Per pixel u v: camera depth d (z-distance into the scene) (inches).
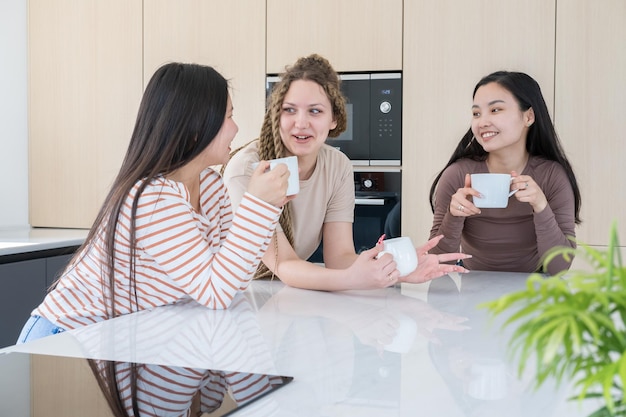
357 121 122.1
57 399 27.3
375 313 46.6
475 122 77.1
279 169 48.2
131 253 47.6
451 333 39.5
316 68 64.4
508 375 30.0
